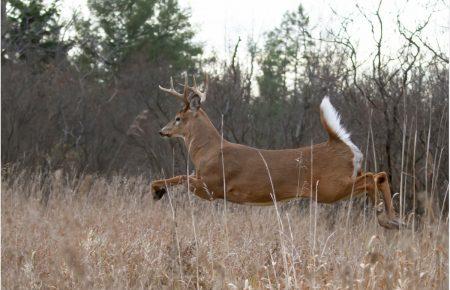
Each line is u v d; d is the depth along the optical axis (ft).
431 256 28.37
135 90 92.79
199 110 45.01
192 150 44.83
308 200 58.49
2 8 94.22
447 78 52.80
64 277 29.78
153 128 83.46
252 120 76.74
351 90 61.67
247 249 33.14
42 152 80.12
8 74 85.46
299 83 86.38
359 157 40.14
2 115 81.05
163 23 136.56
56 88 90.43
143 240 34.47
